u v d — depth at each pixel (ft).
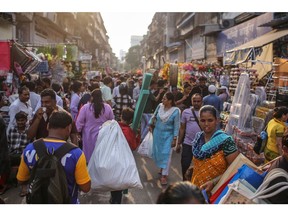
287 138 9.42
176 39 142.92
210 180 10.67
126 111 16.81
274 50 39.27
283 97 23.89
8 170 15.03
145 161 26.25
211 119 11.17
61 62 48.32
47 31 85.56
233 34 59.31
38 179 8.79
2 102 24.76
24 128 20.06
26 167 9.67
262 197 9.11
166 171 20.34
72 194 9.61
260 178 9.95
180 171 23.65
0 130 14.65
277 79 27.94
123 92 29.89
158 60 187.83
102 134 14.79
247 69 29.81
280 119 18.06
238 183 9.70
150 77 20.89
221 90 32.55
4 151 14.75
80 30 147.02
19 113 19.74
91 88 29.89
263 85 30.35
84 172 9.62
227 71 39.29
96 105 18.07
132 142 16.62
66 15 101.30
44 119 15.57
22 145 19.97
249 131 23.17
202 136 11.48
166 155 20.24
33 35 67.46
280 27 41.16
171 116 19.98
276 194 8.96
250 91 26.37
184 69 51.06
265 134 18.45
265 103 25.30
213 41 72.28
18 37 64.44
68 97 32.73
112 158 14.32
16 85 28.43
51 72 45.01
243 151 22.80
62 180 8.95
